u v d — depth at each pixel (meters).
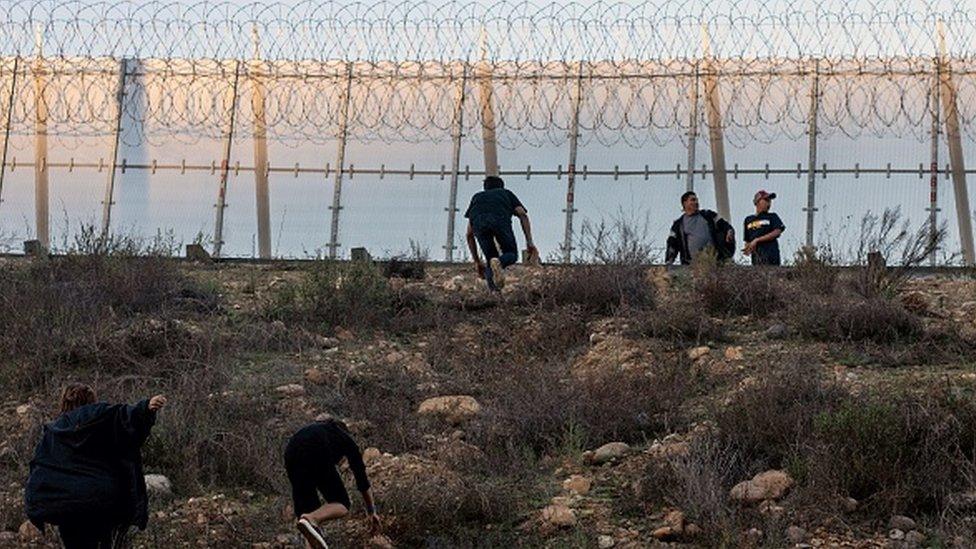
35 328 28.59
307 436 19.25
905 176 39.47
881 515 20.69
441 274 36.50
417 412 25.44
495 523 21.16
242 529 20.61
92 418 18.55
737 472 22.00
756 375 26.19
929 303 31.42
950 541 19.73
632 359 27.94
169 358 27.20
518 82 41.06
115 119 42.00
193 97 41.94
